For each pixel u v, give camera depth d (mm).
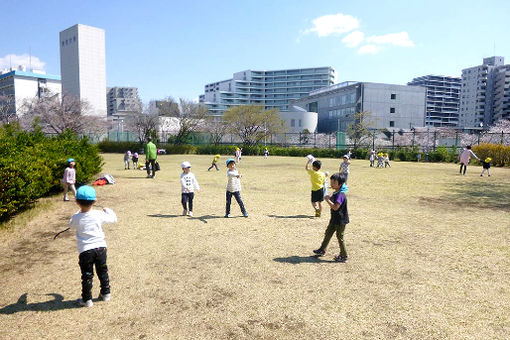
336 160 32875
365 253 5574
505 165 24672
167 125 51375
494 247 5898
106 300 3969
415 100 80250
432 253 5578
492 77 123062
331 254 5535
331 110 91500
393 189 12898
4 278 4648
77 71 125062
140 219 7844
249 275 4688
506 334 3260
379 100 78188
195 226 7242
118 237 6473
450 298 4008
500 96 118750
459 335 3246
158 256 5457
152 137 49062
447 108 138875
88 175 13305
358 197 11102
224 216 8156
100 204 9570
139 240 6281
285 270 4855
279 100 152250
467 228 7172
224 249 5785
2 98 64125
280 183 14477
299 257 5391
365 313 3662
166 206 9320
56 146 12883
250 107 56500
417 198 10914
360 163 28344
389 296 4055
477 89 125312
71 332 3338
